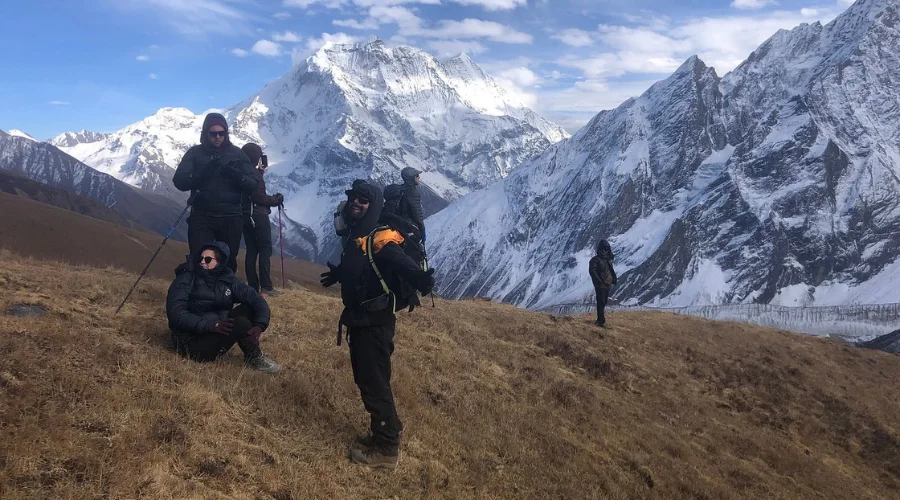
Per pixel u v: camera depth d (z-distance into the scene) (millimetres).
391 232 6496
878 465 15852
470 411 9672
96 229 51562
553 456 9133
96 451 5336
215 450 5973
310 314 11992
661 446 11641
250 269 12875
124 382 6645
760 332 25391
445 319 15016
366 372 6734
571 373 14492
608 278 20219
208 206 9594
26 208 49625
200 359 7977
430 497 6773
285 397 7629
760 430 15375
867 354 26766
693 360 19078
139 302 10266
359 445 7168
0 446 5004
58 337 7156
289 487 5887
